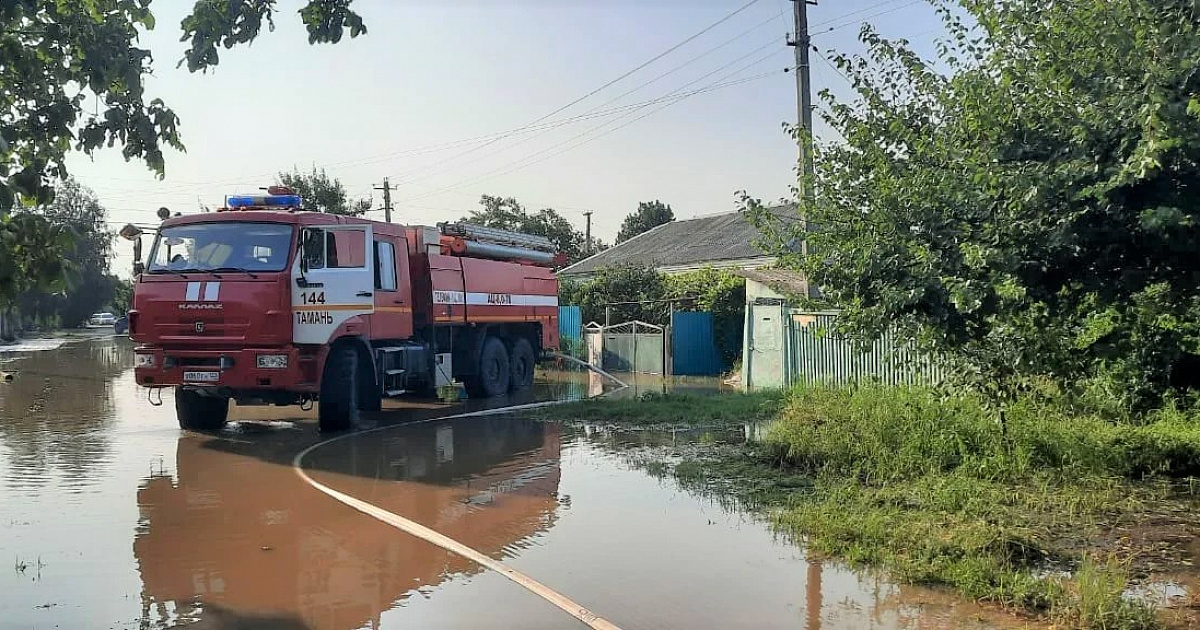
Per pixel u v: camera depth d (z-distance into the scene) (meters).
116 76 3.38
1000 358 6.43
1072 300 5.50
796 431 9.84
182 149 3.69
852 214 7.48
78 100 3.46
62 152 3.51
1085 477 7.88
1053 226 5.04
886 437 9.03
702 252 35.25
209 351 11.06
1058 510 6.99
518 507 7.60
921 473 8.19
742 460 9.70
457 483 8.62
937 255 5.80
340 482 8.68
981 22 6.09
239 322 11.02
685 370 23.06
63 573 5.75
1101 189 4.54
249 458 10.03
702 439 11.19
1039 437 8.45
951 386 7.64
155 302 11.21
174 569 5.85
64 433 11.98
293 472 9.19
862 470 8.56
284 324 11.15
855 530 6.43
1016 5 5.86
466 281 16.12
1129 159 4.33
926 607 5.10
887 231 6.42
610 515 7.29
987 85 5.73
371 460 9.91
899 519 6.70
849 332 6.87
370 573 5.78
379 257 13.12
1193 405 9.73
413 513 7.40
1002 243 5.29
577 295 30.28
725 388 19.34
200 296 11.08
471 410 14.86
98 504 7.69
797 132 8.26
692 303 26.20
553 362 26.09
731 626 4.84
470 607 5.14
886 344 13.12
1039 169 4.96
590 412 13.66
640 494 8.08
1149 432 8.95
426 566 5.93
